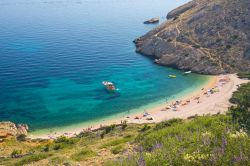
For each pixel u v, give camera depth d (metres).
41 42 184.12
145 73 137.25
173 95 113.75
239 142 14.09
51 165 25.38
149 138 26.12
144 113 98.00
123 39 196.38
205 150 14.46
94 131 78.31
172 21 183.75
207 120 27.64
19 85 120.06
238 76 127.94
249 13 163.25
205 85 122.44
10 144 68.81
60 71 135.75
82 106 104.81
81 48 172.75
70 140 61.00
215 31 158.88
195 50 148.88
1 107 102.62
